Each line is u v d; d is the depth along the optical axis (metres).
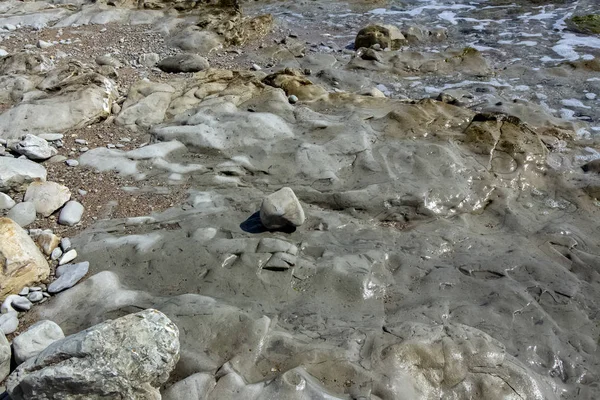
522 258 3.85
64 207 4.20
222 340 3.37
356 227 4.10
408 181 4.35
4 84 5.52
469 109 5.26
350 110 5.20
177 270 3.78
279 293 3.65
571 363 3.34
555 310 3.57
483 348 3.29
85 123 5.11
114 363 2.92
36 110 5.05
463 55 6.40
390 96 5.78
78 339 2.95
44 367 2.95
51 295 3.71
